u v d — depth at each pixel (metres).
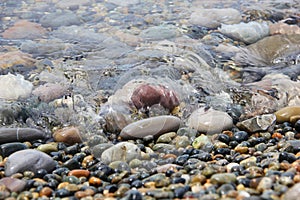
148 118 1.47
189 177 1.25
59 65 1.73
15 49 1.82
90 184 1.27
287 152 1.34
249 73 1.72
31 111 1.53
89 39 1.89
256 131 1.46
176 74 1.66
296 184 1.14
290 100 1.58
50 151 1.39
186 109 1.53
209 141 1.42
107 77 1.66
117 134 1.47
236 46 1.87
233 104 1.57
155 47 1.82
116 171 1.31
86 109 1.53
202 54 1.79
